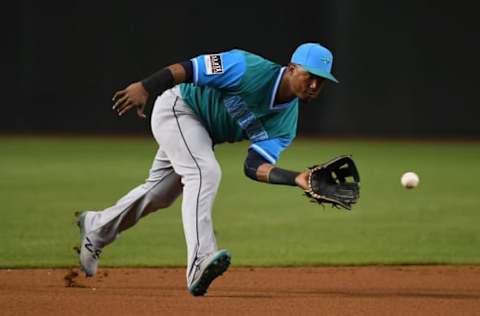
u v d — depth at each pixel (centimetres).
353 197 1822
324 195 1825
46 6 8150
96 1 8144
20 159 6356
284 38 8219
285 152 7044
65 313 1852
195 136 1986
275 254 2967
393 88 8281
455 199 4484
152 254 2941
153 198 2122
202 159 1978
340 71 8356
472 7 8112
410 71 8231
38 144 7612
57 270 2595
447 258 2883
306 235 3412
